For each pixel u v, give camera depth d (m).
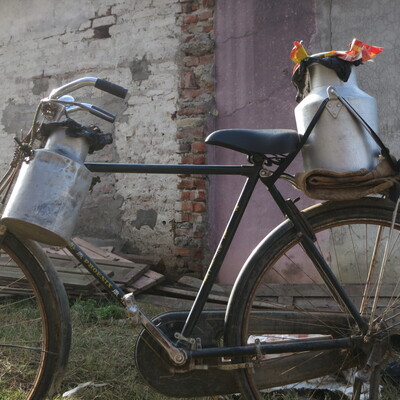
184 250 5.45
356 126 2.08
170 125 5.61
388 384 2.69
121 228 5.86
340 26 4.92
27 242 2.22
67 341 2.26
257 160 2.18
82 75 6.17
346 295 2.21
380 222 2.16
